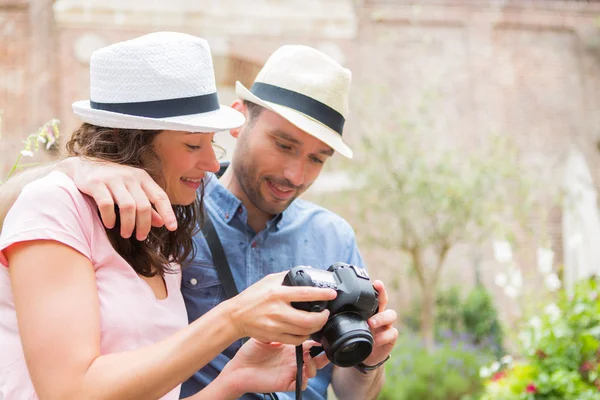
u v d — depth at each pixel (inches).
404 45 332.8
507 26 346.9
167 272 59.0
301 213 82.6
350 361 53.0
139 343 51.0
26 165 65.4
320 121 73.9
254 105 75.4
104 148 53.4
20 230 46.1
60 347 44.0
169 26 291.3
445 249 290.8
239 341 72.1
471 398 246.7
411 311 325.7
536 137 346.6
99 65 53.7
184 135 53.3
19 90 281.4
